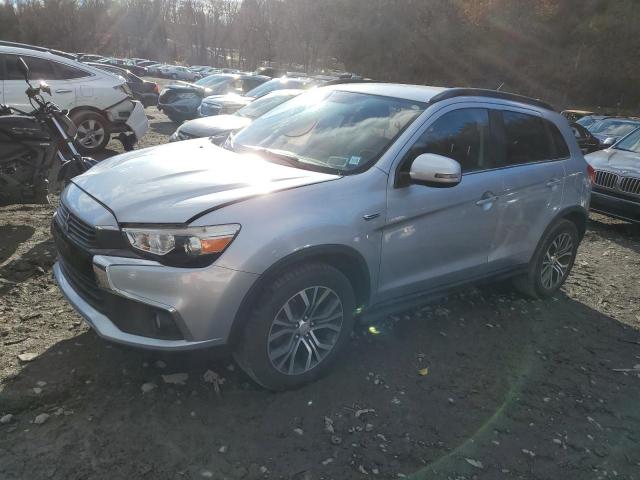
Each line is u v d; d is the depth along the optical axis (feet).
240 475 8.46
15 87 28.22
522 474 9.17
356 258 10.71
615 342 14.42
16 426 8.96
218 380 10.68
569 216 16.55
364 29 172.55
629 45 153.38
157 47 271.90
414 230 11.77
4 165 18.07
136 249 9.16
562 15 164.14
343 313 10.87
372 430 9.77
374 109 13.00
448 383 11.52
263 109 31.32
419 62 167.63
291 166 11.71
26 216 19.27
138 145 37.52
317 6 184.34
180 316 9.01
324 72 176.04
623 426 10.79
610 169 25.54
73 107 30.27
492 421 10.44
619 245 24.32
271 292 9.64
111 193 10.12
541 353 13.32
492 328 14.30
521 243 14.85
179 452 8.77
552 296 17.03
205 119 30.27
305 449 9.13
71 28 215.10
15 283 13.87
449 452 9.46
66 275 10.78
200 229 9.04
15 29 210.18
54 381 10.12
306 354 10.57
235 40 254.47
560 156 15.93
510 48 164.25
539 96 159.02
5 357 10.67
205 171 10.92
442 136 12.53
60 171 18.10
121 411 9.56
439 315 14.67
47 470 8.15
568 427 10.55
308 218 9.91
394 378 11.44
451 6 168.66
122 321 9.35
